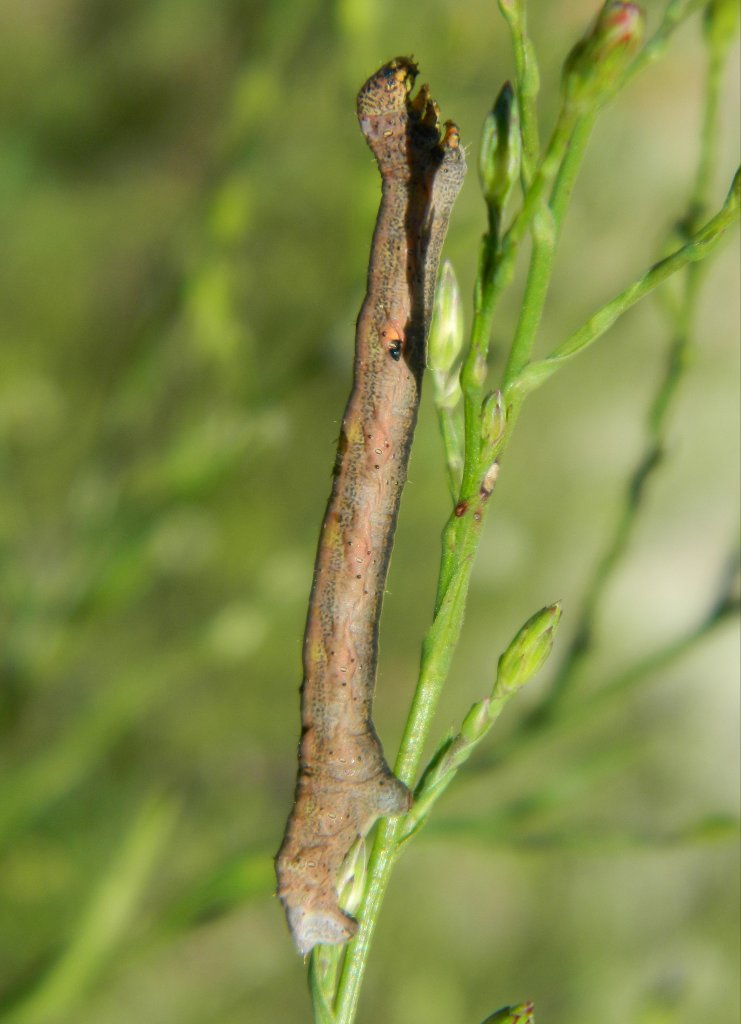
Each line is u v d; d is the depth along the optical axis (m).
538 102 0.19
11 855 0.22
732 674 0.30
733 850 0.29
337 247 0.23
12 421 0.22
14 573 0.18
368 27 0.17
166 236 0.31
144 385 0.19
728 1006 0.25
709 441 0.32
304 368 0.17
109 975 0.14
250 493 0.25
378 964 0.30
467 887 0.31
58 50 0.33
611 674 0.29
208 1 0.30
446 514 0.30
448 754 0.11
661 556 0.33
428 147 0.12
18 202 0.32
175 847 0.26
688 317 0.13
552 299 0.24
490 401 0.10
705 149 0.13
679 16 0.10
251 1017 0.28
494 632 0.32
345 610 0.12
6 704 0.18
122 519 0.18
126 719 0.17
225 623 0.17
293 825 0.12
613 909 0.30
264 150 0.20
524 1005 0.10
